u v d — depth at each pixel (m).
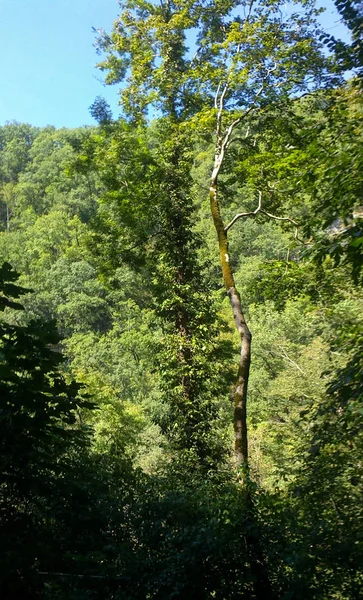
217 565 4.27
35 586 3.60
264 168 10.18
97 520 4.72
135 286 48.28
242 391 6.79
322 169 5.07
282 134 10.38
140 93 12.63
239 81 9.86
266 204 11.16
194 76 10.78
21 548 3.66
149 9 12.92
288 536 4.39
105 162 13.22
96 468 6.10
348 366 4.39
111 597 4.03
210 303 13.05
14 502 3.94
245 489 4.91
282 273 9.95
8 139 120.56
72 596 3.62
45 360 4.16
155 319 13.70
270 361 27.33
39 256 67.94
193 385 12.26
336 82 9.26
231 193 13.03
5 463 3.53
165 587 4.11
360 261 4.52
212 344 12.96
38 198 91.31
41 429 4.02
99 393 18.17
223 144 10.42
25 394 3.94
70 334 56.00
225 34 11.05
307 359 18.66
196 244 13.47
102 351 43.50
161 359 12.62
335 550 4.03
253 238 47.22
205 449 11.53
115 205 13.59
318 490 4.89
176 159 13.66
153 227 13.70
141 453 16.75
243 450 6.41
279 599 3.99
